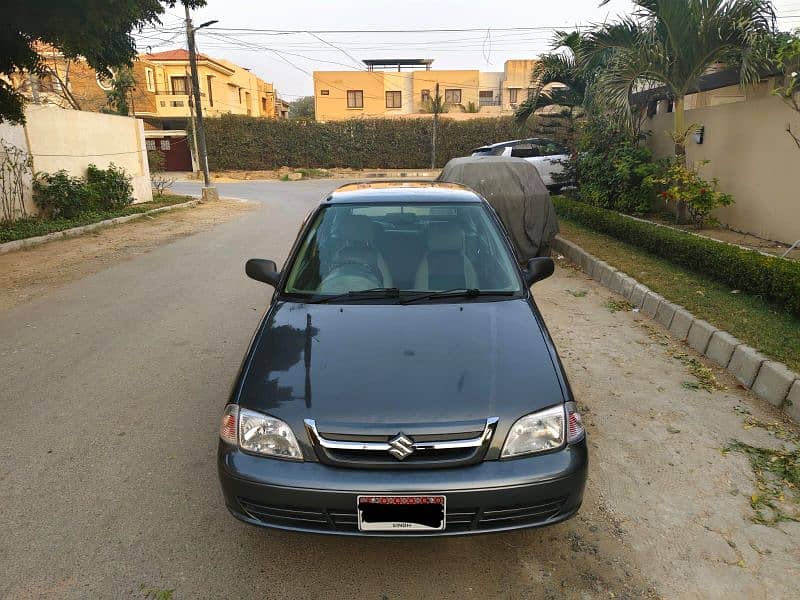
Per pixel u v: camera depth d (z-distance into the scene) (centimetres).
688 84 938
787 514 291
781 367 405
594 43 1011
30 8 772
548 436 247
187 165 3969
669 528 282
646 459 339
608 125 1143
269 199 2147
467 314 315
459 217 394
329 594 245
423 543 276
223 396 429
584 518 290
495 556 266
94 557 266
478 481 234
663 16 878
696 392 423
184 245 1089
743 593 243
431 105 4319
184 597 243
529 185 844
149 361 497
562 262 862
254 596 244
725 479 319
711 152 952
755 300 563
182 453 352
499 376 263
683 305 554
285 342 295
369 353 279
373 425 239
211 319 612
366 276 356
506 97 4756
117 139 1712
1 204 1211
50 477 328
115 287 758
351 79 4669
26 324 604
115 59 1073
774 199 812
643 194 1075
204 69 4041
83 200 1395
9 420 394
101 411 406
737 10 842
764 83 852
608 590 246
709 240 706
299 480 236
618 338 536
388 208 399
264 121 3778
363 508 233
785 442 355
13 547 272
